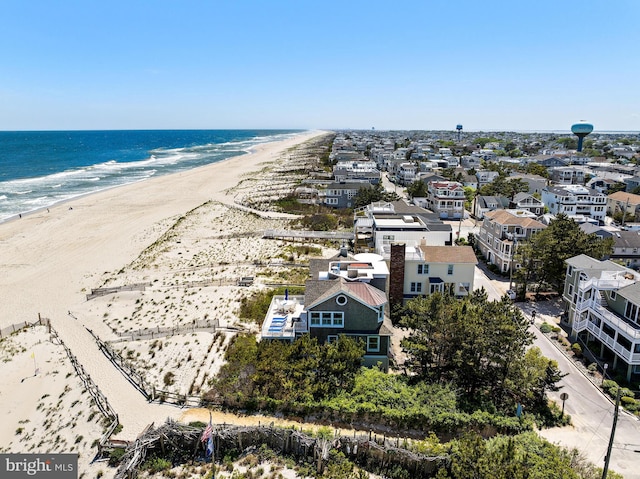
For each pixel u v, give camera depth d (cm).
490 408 3073
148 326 4650
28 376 3778
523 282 5459
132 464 2562
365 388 3159
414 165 15000
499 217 6656
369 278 3928
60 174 17150
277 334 3712
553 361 3428
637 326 3678
